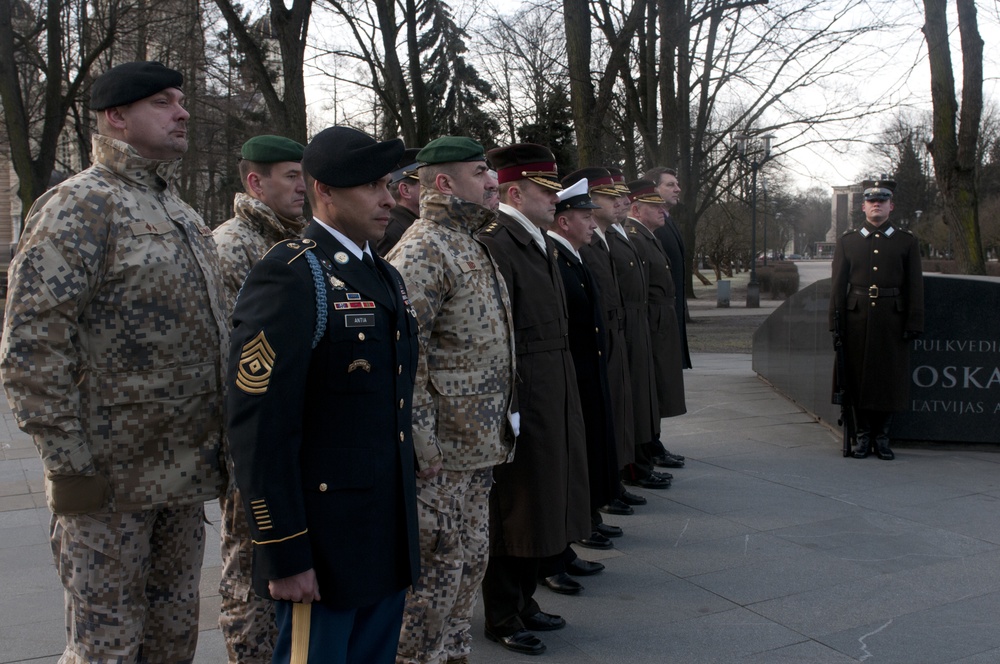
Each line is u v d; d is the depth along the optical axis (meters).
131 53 22.55
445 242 3.21
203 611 4.02
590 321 4.32
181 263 2.67
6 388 2.40
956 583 4.37
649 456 6.16
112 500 2.54
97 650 2.58
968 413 7.22
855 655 3.59
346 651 2.29
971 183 12.18
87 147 21.73
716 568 4.61
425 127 18.02
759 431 8.08
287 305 2.18
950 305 7.18
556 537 3.70
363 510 2.24
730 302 31.67
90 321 2.54
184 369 2.64
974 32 11.91
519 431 3.58
